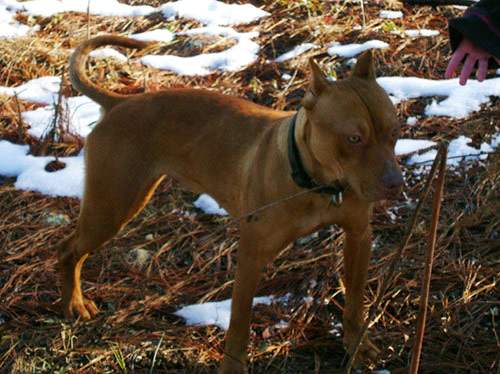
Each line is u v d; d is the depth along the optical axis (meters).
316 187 2.68
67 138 3.68
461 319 3.00
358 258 2.88
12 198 3.45
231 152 2.92
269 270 3.19
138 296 3.14
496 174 3.41
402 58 4.06
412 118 3.72
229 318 3.03
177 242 3.30
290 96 3.87
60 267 3.08
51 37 4.26
